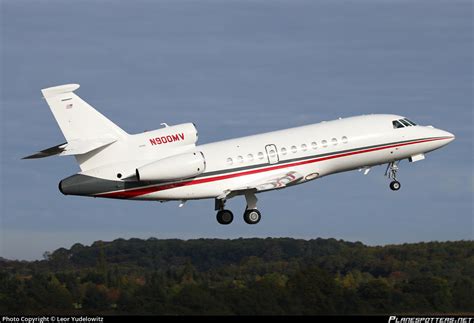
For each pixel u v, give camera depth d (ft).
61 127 303.27
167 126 316.60
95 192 308.60
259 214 328.29
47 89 301.63
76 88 304.30
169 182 312.50
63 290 249.75
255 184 314.14
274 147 319.68
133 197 313.73
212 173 313.94
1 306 236.43
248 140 321.11
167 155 313.12
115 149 309.22
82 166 308.19
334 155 325.83
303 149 321.93
